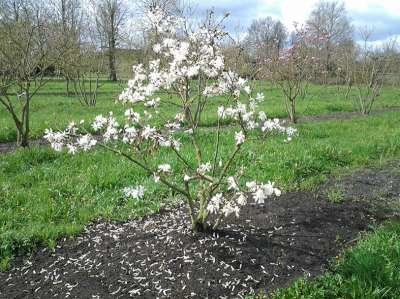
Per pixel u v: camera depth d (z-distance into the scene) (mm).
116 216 6043
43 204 6289
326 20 38438
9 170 7910
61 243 5336
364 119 14508
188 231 5258
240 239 5152
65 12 19078
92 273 4625
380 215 6281
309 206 6355
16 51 10250
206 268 4582
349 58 23500
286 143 9789
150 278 4469
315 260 4867
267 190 4367
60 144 4547
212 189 4961
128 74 21531
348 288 4141
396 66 23234
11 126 12016
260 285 4387
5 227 5512
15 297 4293
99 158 8461
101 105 17875
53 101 19156
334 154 9141
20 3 11836
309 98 21641
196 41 4980
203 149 9070
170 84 4949
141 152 4770
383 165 8906
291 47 15336
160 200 6590
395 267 4477
